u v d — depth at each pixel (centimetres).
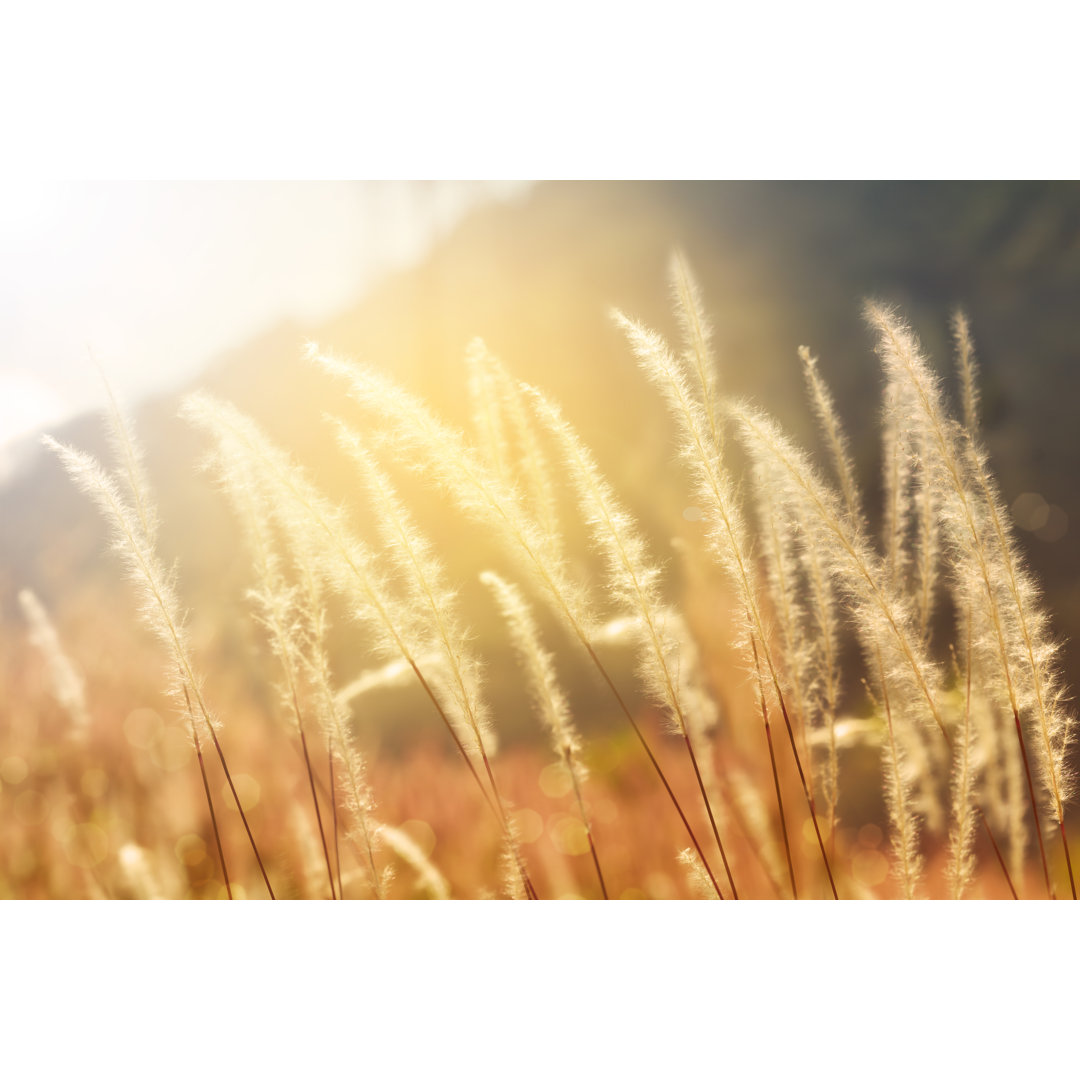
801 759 75
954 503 70
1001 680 71
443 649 71
